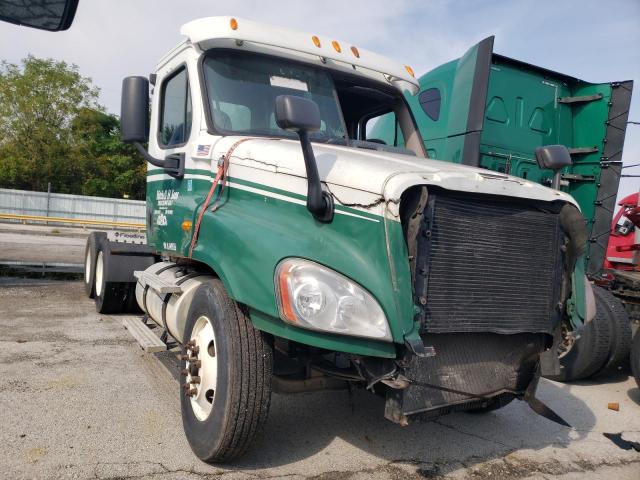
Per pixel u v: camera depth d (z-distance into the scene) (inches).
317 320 106.2
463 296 117.3
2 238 692.1
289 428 154.5
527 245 126.8
